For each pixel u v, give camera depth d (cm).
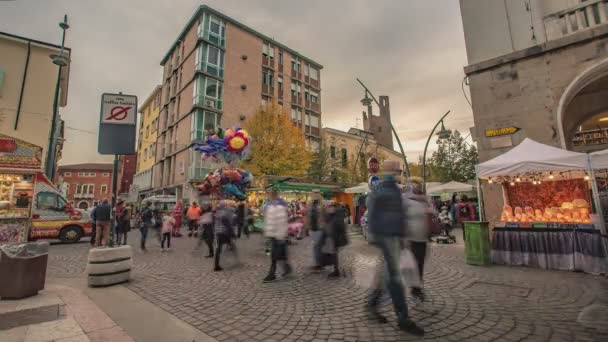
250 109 2919
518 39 852
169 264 721
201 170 2439
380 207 339
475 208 1672
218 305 409
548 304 388
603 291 436
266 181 1792
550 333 301
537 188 785
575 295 422
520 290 454
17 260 434
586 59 741
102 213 996
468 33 937
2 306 396
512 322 331
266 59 3219
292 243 1109
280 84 3325
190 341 291
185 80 2822
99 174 6097
